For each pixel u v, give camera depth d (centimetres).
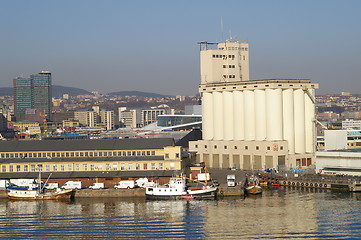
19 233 18888
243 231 18550
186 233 18475
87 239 18075
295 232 18362
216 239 17775
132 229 19050
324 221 19600
